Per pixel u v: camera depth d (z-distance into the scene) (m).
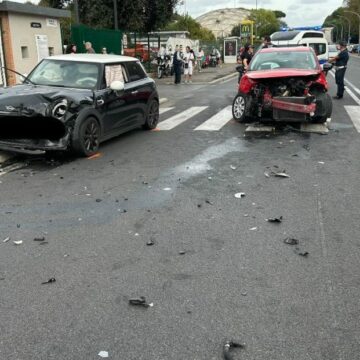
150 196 6.33
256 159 8.27
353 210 5.74
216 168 7.71
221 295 3.84
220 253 4.61
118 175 7.36
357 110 13.70
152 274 4.21
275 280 4.07
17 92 8.48
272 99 10.79
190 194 6.39
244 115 11.79
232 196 6.30
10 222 5.46
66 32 28.48
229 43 50.19
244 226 5.28
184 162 8.14
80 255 4.60
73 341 3.27
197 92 20.66
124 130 10.05
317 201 6.07
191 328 3.40
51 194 6.47
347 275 4.15
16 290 3.96
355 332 3.34
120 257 4.55
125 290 3.94
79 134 8.20
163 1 31.00
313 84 10.97
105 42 22.44
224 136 10.38
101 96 8.93
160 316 3.56
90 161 8.29
